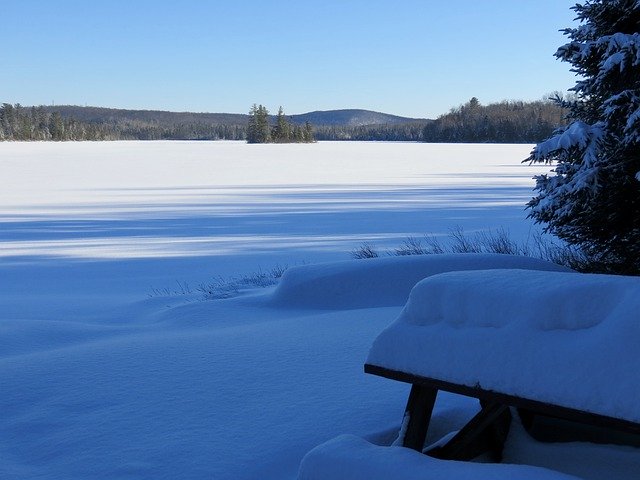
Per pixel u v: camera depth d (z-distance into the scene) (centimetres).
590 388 255
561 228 941
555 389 264
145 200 3300
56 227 2336
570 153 869
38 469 403
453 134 19338
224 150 12206
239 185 4262
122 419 466
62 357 632
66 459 412
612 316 269
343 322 744
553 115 17925
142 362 601
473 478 271
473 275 331
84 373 576
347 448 315
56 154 10106
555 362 270
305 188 3969
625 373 250
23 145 15525
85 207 2991
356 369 540
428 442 392
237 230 2192
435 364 306
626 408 243
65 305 1138
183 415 463
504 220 2281
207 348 640
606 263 980
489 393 283
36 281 1439
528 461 354
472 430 340
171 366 583
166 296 1162
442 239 1823
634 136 797
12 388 545
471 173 5359
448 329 312
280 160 8094
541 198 933
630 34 837
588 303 282
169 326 887
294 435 415
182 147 14312
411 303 333
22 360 636
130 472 385
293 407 461
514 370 279
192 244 1917
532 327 286
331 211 2703
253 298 1002
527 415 380
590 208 870
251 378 534
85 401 508
